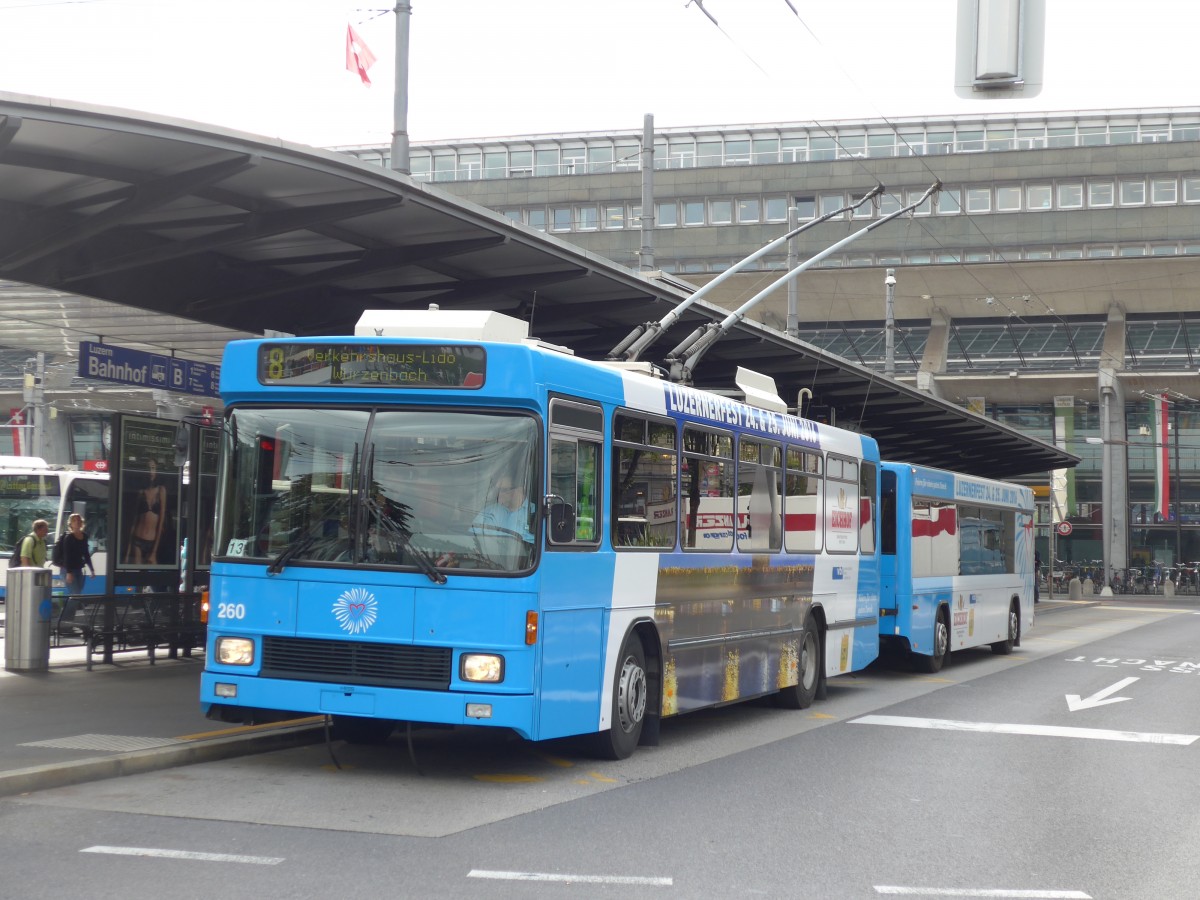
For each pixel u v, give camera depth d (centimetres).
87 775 914
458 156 7331
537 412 951
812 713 1509
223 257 1573
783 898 654
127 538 1664
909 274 6700
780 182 6800
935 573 2141
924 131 6906
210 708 980
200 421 1836
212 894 618
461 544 935
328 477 962
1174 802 987
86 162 1165
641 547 1109
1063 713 1571
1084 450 6925
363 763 1032
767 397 1472
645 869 703
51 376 4572
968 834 838
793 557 1491
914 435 3681
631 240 6950
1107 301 6750
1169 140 6662
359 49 1984
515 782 970
